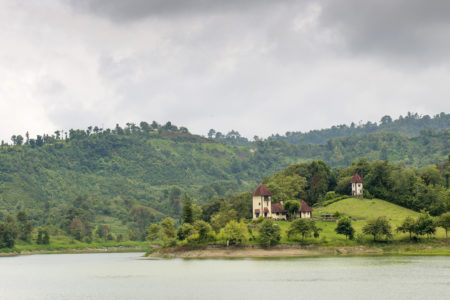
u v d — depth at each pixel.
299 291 142.88
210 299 137.25
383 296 133.00
